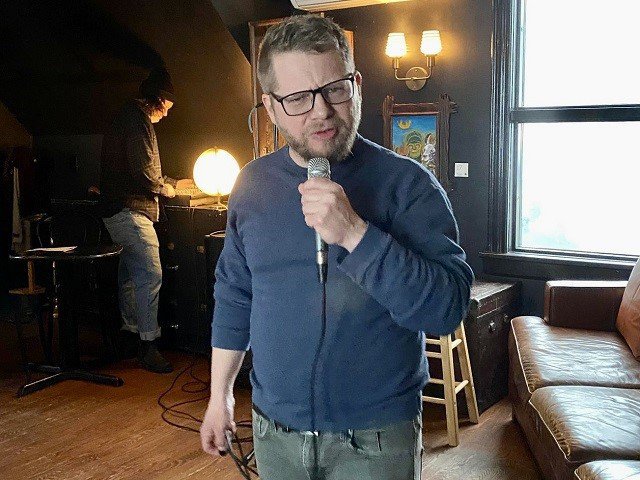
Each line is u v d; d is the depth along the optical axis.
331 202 1.13
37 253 3.86
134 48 4.62
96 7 4.38
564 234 3.95
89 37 4.70
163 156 5.29
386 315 1.26
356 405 1.28
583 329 3.42
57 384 4.04
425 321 1.21
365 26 4.30
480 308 3.53
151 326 4.26
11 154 5.75
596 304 3.41
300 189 1.16
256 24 4.16
